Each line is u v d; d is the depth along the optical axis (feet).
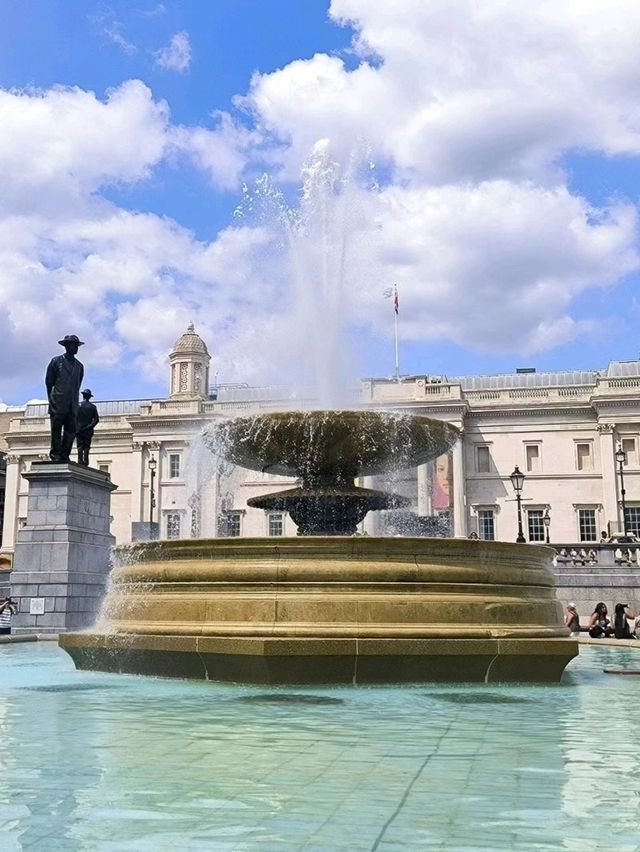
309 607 27.63
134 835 11.05
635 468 215.51
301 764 15.39
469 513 224.33
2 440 294.25
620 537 121.39
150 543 31.24
